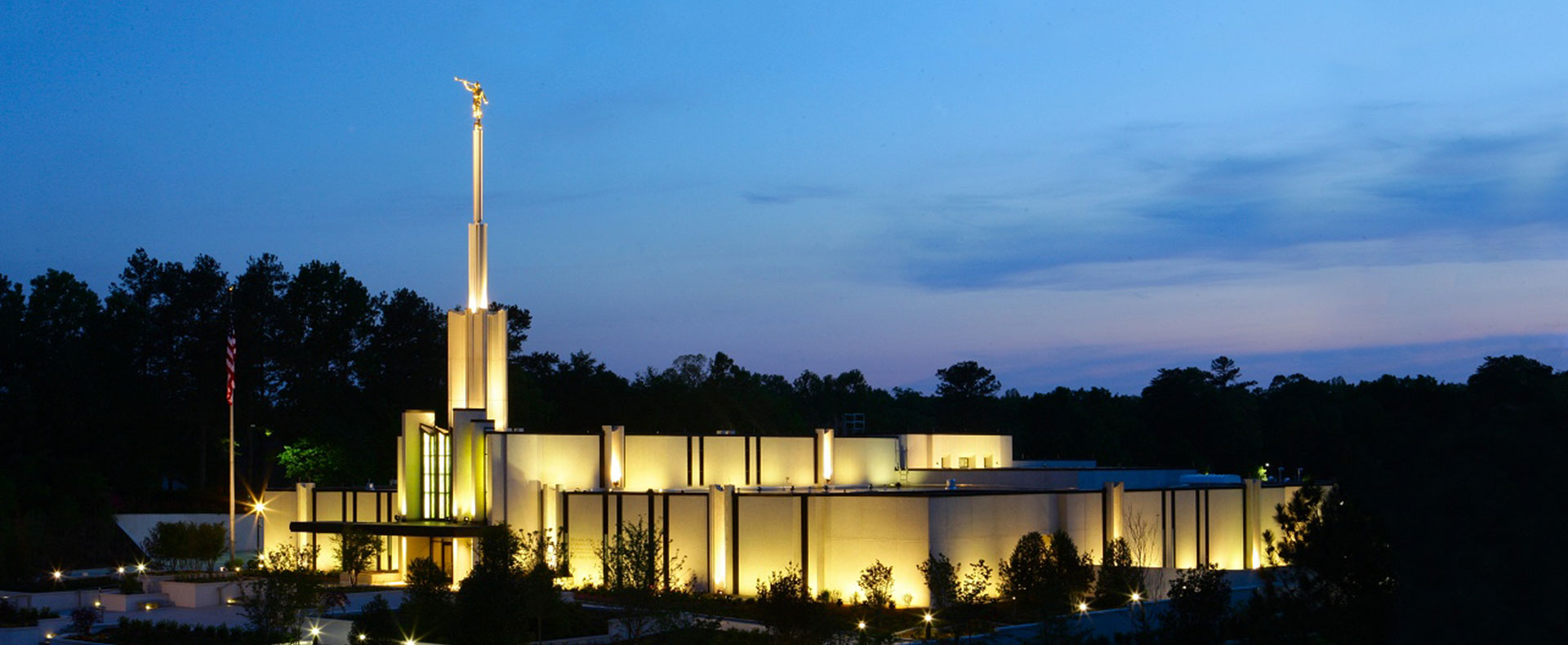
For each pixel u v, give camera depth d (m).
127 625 67.94
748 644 57.16
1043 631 55.81
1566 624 38.41
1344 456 45.16
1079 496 84.56
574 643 60.12
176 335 130.38
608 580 78.50
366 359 139.50
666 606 61.94
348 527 87.81
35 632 71.25
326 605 68.00
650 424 169.38
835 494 77.38
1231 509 96.00
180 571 94.00
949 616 66.25
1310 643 43.84
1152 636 52.75
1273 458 184.12
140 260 134.25
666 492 81.94
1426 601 41.09
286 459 127.50
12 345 123.31
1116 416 196.25
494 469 85.69
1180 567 90.12
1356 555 43.03
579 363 178.50
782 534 78.00
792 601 57.16
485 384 91.81
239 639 64.06
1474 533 40.50
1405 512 42.34
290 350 130.62
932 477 105.75
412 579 61.56
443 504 90.12
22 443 112.56
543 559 67.88
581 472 88.69
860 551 76.06
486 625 55.16
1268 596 46.66
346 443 127.44
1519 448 40.84
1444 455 42.31
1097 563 84.50
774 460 97.81
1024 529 80.94
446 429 90.69
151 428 125.19
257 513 107.81
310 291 139.00
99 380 121.38
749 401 188.75
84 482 111.44
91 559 106.88
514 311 167.88
